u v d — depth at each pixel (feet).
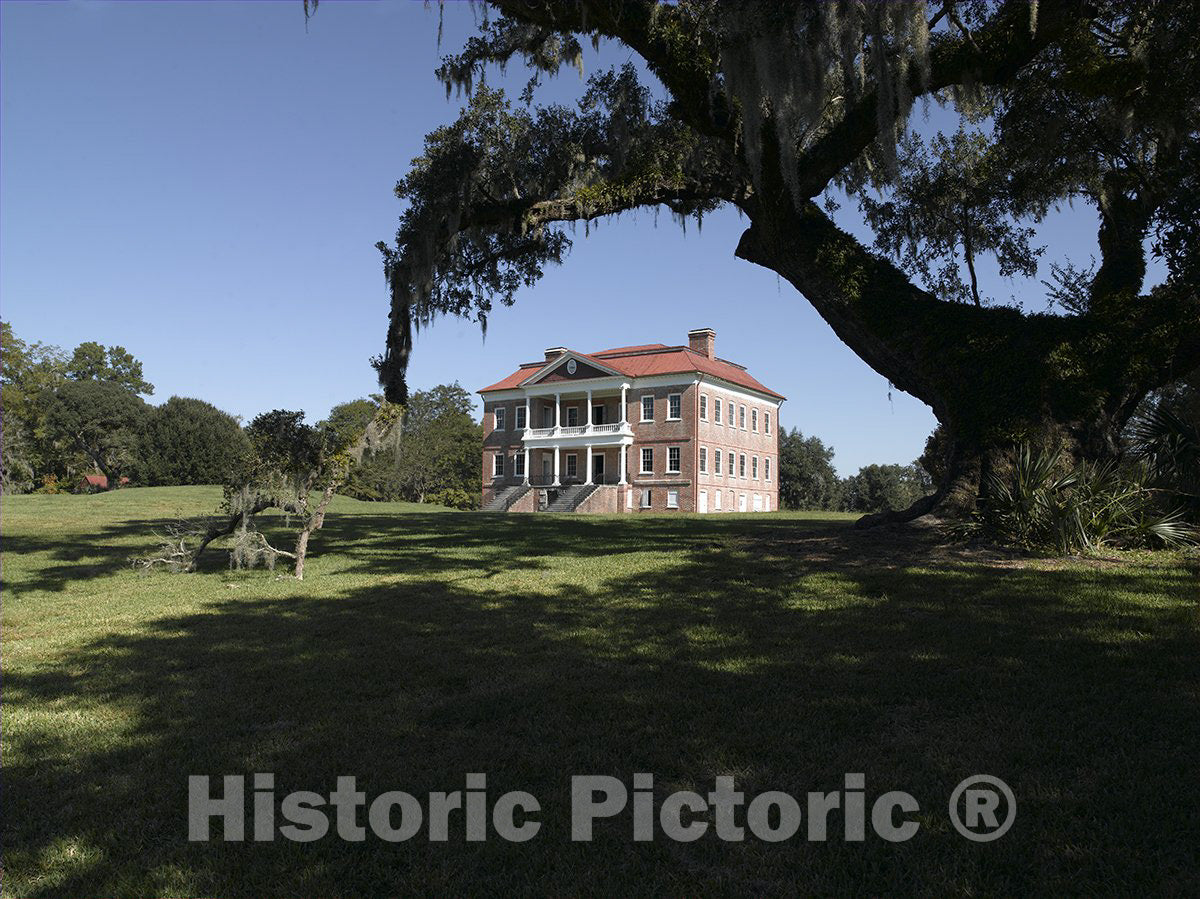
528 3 40.19
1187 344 40.47
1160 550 34.91
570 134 51.78
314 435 41.98
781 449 262.26
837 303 45.50
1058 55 45.78
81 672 21.34
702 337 171.63
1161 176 42.83
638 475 163.84
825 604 26.84
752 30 35.83
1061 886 9.71
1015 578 29.58
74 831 11.71
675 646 21.83
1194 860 10.18
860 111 41.55
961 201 53.11
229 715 17.01
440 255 52.65
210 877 10.39
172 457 205.77
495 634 24.26
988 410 40.86
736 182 49.06
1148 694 16.48
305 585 37.22
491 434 184.34
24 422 190.08
